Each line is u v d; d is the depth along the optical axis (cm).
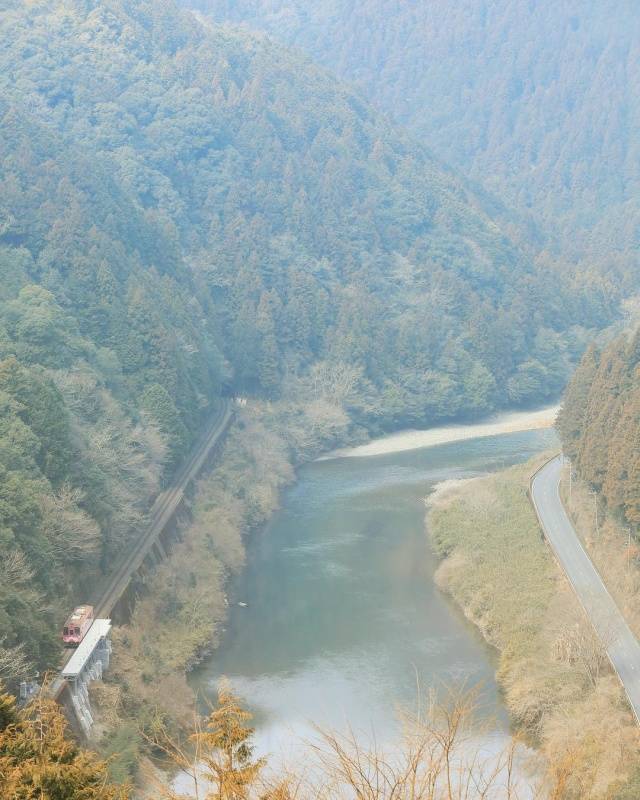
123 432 11281
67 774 3622
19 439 8662
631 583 9169
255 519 12694
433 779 2938
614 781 5928
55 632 7475
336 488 14438
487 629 9138
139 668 8006
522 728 7206
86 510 9331
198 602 9600
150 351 13450
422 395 18462
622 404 11112
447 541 11269
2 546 7356
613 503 10238
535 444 17062
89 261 13800
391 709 7656
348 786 3866
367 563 11206
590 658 7688
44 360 11288
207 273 18812
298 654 8819
